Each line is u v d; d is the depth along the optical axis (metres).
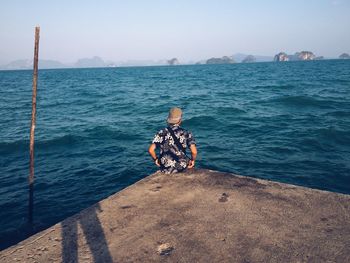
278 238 2.87
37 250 2.83
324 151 9.80
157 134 4.70
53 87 47.25
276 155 9.64
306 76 50.69
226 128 13.62
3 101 28.41
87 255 2.72
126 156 10.27
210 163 9.14
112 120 16.84
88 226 3.22
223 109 18.55
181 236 2.95
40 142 12.24
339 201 3.63
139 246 2.82
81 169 9.09
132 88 40.34
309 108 17.53
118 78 72.38
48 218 6.19
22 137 13.16
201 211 3.44
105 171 8.88
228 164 9.01
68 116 18.81
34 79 4.66
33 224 5.95
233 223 3.16
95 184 7.95
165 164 4.66
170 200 3.76
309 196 3.79
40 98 30.66
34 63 4.62
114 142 12.11
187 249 2.74
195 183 4.27
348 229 3.00
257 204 3.58
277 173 8.16
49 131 14.27
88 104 24.50
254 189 4.03
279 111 17.17
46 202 6.93
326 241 2.80
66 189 7.65
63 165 9.49
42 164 9.65
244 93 27.61
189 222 3.21
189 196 3.85
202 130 13.51
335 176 7.77
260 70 88.56
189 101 23.50
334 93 23.45
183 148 4.70
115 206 3.65
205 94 28.45
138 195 3.93
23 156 10.56
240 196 3.81
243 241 2.83
